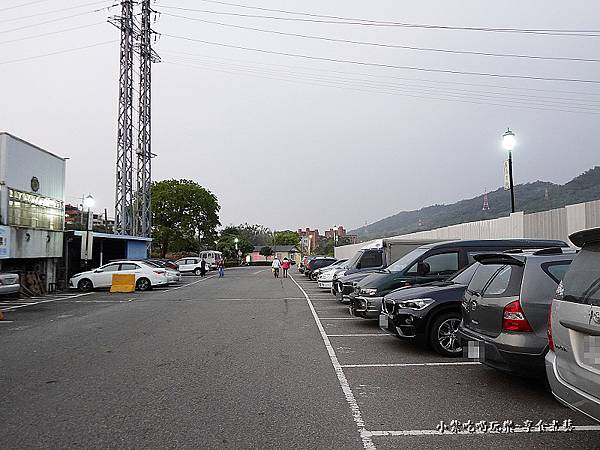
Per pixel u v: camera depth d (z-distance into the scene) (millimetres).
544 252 6379
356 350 9125
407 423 5250
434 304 8438
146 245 36312
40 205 22844
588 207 12492
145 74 34625
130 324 12750
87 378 7148
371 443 4703
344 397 6180
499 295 6184
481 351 6367
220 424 5207
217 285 29141
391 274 11133
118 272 24703
